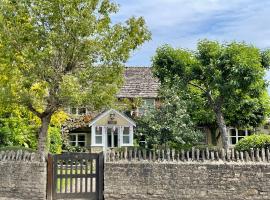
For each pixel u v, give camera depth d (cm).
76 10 1873
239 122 3400
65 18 1856
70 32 1856
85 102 1841
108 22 1944
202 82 2450
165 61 2423
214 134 3619
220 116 2475
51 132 2939
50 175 1708
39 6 1848
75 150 3531
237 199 1659
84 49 1875
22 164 1734
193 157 1712
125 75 4084
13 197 1725
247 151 1709
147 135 2783
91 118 3675
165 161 1709
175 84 2448
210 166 1684
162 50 2444
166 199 1683
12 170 1744
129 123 3588
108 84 1911
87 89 1883
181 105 2798
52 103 1873
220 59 2328
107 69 1908
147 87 3903
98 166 1720
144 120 2820
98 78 1892
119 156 1736
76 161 1716
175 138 2733
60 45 1859
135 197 1694
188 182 1684
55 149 2945
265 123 3625
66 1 1839
